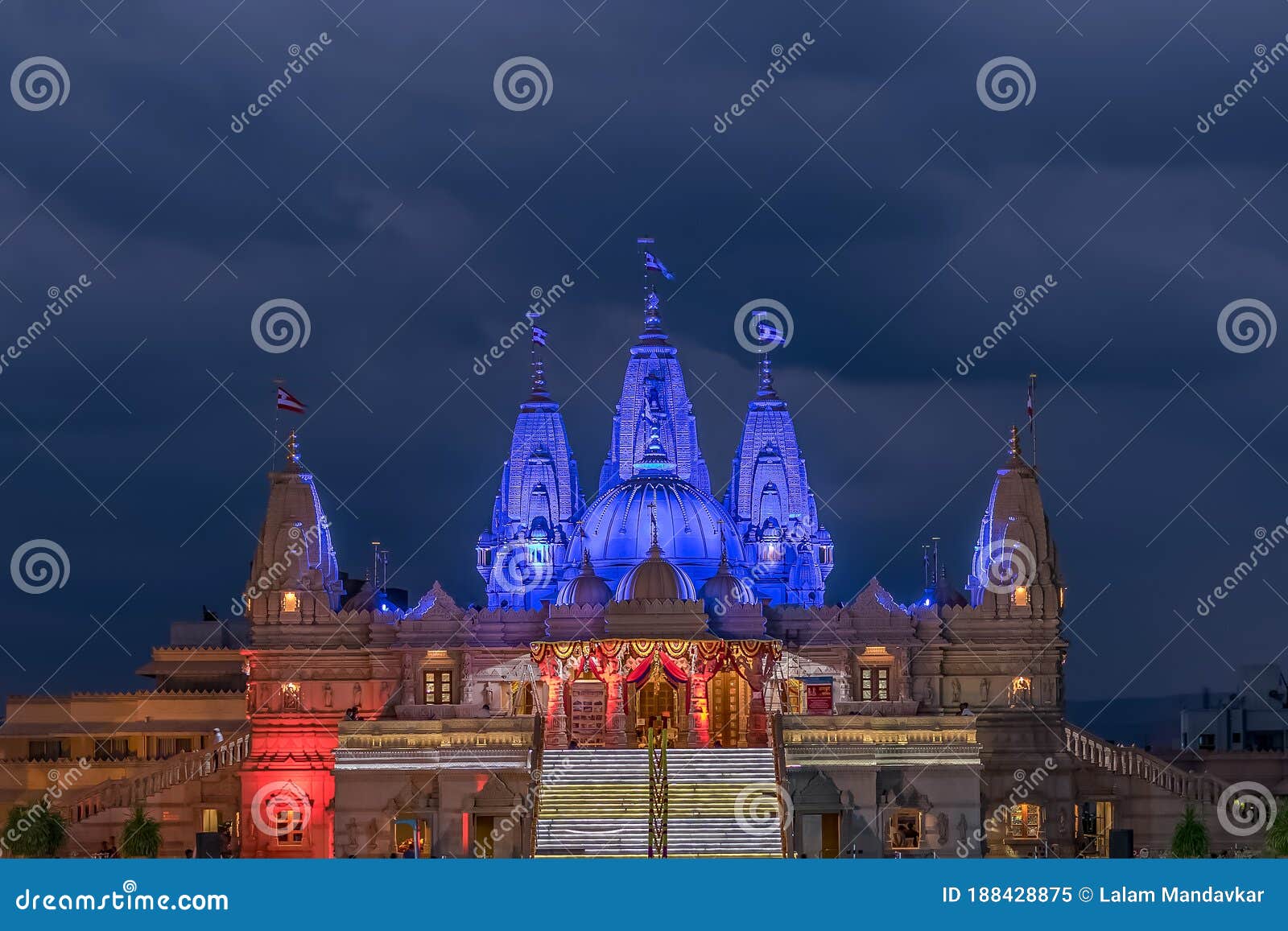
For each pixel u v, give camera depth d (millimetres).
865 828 111125
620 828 108188
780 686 123750
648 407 143000
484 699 124438
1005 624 124438
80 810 122938
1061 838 121125
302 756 123750
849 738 112250
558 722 120812
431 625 125688
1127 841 102938
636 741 121188
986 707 123812
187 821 124125
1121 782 122438
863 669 123750
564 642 120812
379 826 111688
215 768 124750
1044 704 123688
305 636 125688
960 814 112188
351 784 112125
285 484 128375
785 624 125375
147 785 123938
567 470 146250
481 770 111438
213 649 150500
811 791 110062
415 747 112375
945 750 112562
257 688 125375
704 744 119812
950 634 124688
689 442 145625
